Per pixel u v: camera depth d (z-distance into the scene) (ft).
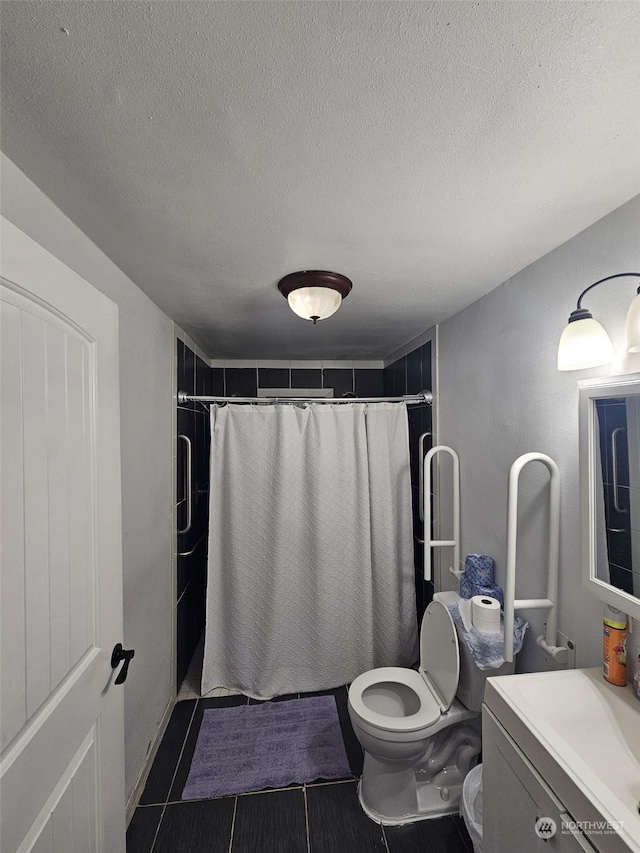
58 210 3.32
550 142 2.56
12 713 2.16
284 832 4.50
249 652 6.93
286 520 6.91
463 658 4.88
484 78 2.06
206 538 9.15
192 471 7.89
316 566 6.93
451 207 3.36
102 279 4.15
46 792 2.43
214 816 4.69
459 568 6.24
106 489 3.31
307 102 2.20
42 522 2.45
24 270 2.28
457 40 1.85
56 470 2.61
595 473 3.48
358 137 2.49
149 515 5.52
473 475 5.93
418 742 4.48
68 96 2.15
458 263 4.55
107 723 3.28
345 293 5.07
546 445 4.34
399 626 7.41
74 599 2.81
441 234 3.84
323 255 4.29
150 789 5.05
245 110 2.25
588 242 3.72
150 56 1.92
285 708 6.52
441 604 5.30
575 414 3.93
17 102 2.19
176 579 6.80
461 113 2.29
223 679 7.06
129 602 4.80
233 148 2.59
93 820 3.04
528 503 4.64
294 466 7.00
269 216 3.47
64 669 2.67
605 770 2.58
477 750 4.96
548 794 2.46
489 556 5.47
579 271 3.84
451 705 4.83
